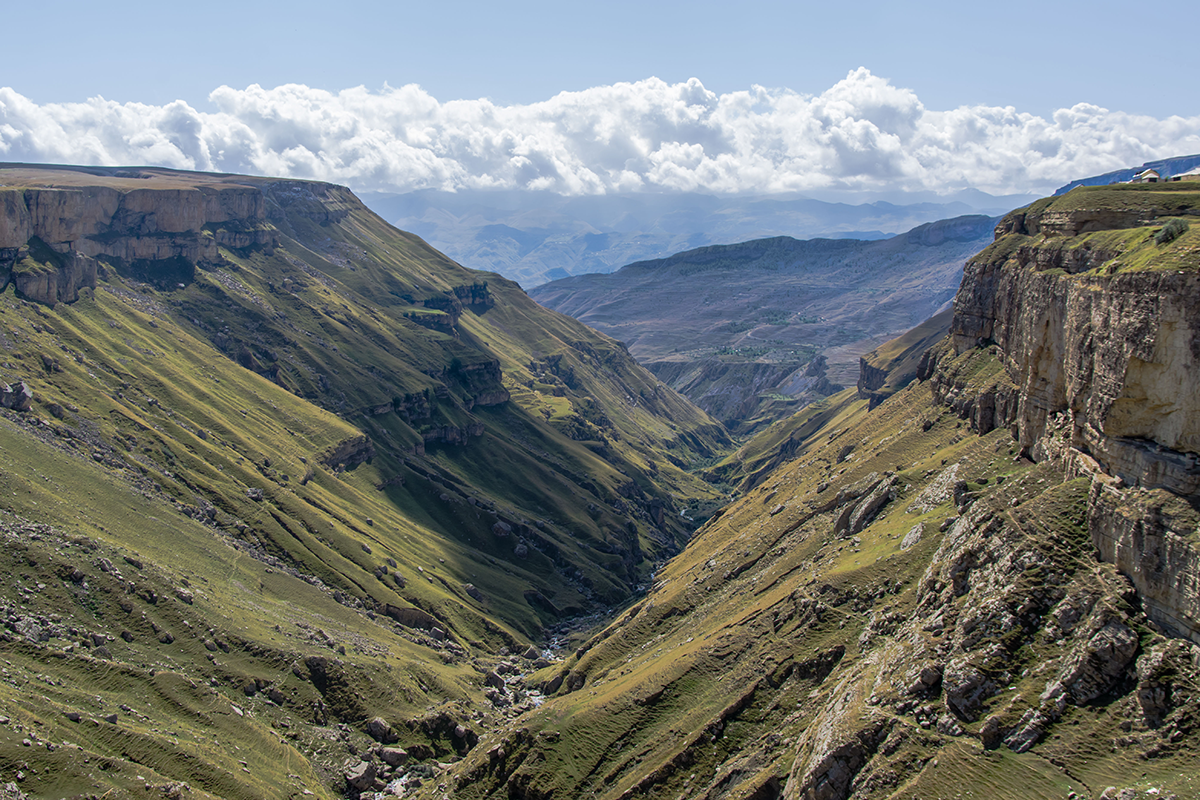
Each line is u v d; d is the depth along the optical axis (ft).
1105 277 350.43
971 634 351.46
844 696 397.19
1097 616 314.96
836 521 648.79
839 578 509.76
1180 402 304.91
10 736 432.66
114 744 481.05
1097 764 290.97
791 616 524.52
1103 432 337.11
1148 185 529.04
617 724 533.55
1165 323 306.14
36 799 412.77
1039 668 326.85
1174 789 265.13
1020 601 343.67
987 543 382.01
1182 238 322.96
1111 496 325.21
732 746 464.65
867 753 349.00
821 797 352.08
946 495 523.70
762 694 481.87
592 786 505.25
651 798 463.01
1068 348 385.09
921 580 435.53
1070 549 344.08
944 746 327.88
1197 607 285.02
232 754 539.29
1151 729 286.25
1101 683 306.55
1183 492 300.61
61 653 536.42
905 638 396.37
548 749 537.65
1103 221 497.46
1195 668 284.20
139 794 443.32
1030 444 480.23
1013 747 313.12
